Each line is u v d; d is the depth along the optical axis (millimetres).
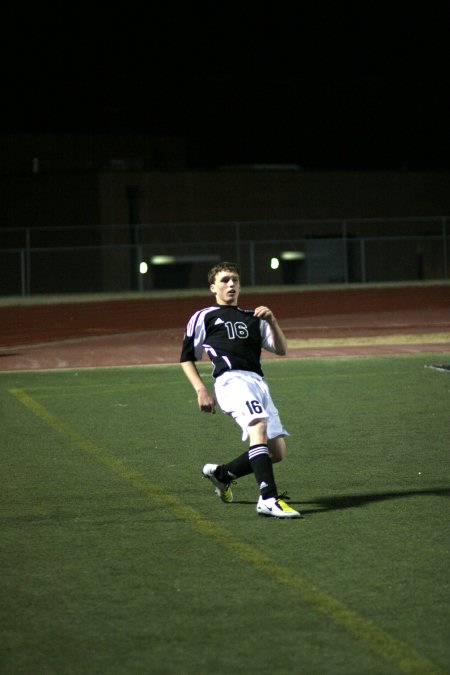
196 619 10797
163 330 54188
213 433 22109
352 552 13109
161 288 97812
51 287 95062
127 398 27719
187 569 12547
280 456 15758
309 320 58344
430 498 16031
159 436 21875
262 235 102188
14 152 113625
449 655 9695
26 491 17000
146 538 14008
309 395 27500
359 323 54781
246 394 14945
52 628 10633
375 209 107875
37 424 23766
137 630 10523
